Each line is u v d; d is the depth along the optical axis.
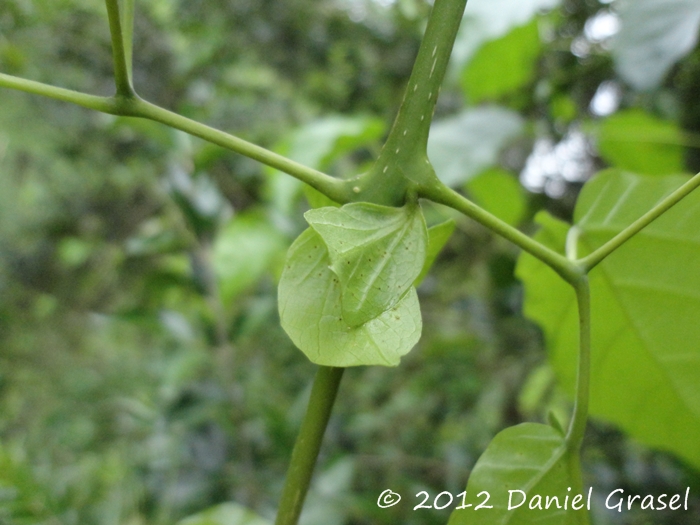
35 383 0.66
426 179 0.12
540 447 0.13
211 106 0.64
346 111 0.69
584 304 0.12
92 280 0.82
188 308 0.52
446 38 0.12
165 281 0.40
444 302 0.60
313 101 0.69
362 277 0.10
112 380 0.65
